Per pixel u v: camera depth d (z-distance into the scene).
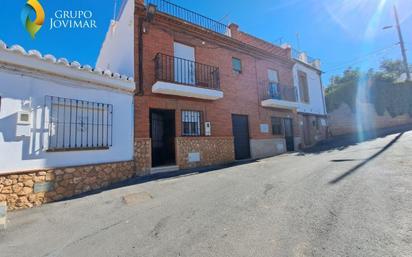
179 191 5.23
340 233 2.65
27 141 4.98
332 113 20.11
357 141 12.98
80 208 4.48
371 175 4.89
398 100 18.22
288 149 13.70
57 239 3.18
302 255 2.30
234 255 2.43
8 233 3.45
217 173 7.09
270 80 13.44
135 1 8.27
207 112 9.81
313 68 17.58
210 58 10.36
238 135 11.13
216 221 3.38
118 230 3.36
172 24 9.14
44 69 5.34
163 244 2.83
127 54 8.45
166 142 9.22
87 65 6.09
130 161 7.08
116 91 6.99
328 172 5.67
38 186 5.04
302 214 3.31
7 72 4.83
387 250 2.22
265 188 4.88
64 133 5.65
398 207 3.14
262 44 13.63
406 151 7.15
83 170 5.88
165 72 8.60
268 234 2.82
